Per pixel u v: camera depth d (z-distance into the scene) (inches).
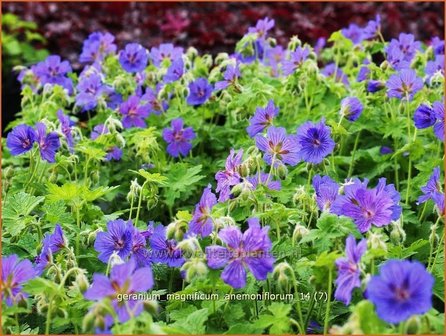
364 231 34.1
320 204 37.0
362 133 55.1
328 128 39.9
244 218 38.2
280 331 33.3
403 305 28.0
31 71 61.1
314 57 54.9
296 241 35.9
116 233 37.6
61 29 88.1
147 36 84.9
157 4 90.7
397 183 49.5
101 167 52.3
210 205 34.5
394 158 51.2
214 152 55.8
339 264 31.3
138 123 53.9
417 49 58.1
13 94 82.0
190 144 52.1
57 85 56.2
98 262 40.1
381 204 34.0
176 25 83.0
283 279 33.0
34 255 39.5
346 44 61.2
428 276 27.9
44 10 92.4
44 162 49.9
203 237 35.1
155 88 57.9
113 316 29.4
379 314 28.0
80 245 40.8
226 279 32.6
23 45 86.0
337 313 37.0
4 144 56.8
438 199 38.0
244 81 55.6
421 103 46.6
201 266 32.4
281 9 85.6
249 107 51.4
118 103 56.3
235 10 91.7
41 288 32.0
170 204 47.1
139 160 49.1
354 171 52.6
